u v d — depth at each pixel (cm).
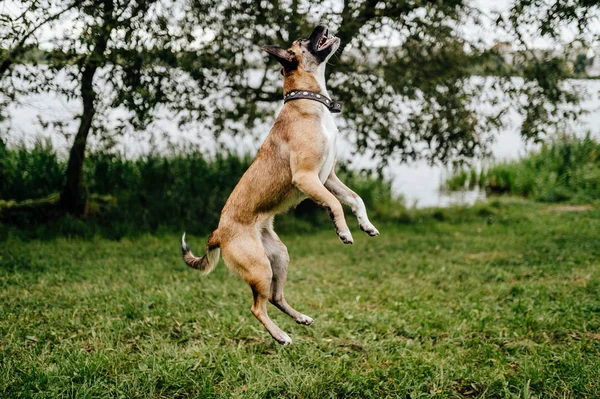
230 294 582
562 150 1398
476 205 1207
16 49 641
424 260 757
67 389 344
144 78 736
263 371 382
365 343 439
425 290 601
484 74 830
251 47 804
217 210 985
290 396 355
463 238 900
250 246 391
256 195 397
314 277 679
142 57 709
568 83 809
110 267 682
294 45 416
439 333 464
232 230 396
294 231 988
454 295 580
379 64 835
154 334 449
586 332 454
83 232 855
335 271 711
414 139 921
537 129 798
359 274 693
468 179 1520
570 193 1286
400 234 962
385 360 406
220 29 761
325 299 568
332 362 396
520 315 492
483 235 930
